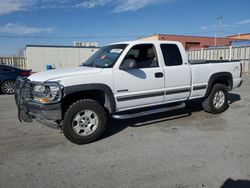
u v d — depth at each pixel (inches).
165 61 215.3
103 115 185.3
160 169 139.4
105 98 186.9
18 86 201.3
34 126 223.8
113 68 187.3
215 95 257.0
